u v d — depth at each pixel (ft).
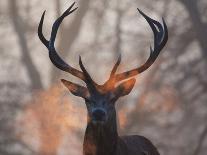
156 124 212.23
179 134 222.28
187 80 208.85
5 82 206.18
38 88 223.92
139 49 213.25
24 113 199.00
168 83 208.44
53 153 200.13
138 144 74.02
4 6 230.27
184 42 209.77
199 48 214.90
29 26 231.71
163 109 209.46
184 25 211.41
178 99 209.26
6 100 202.39
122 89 68.95
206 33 209.05
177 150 223.30
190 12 209.77
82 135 199.21
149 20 73.00
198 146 205.26
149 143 76.28
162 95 207.51
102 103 67.15
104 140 67.97
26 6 232.32
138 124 208.85
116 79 69.77
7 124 203.21
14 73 215.10
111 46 225.56
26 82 217.56
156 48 71.61
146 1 221.87
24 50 228.43
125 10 227.61
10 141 204.13
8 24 230.27
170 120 215.31
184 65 208.33
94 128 67.67
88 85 67.77
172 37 210.18
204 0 212.64
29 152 211.41
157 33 72.49
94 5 230.89
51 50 71.00
